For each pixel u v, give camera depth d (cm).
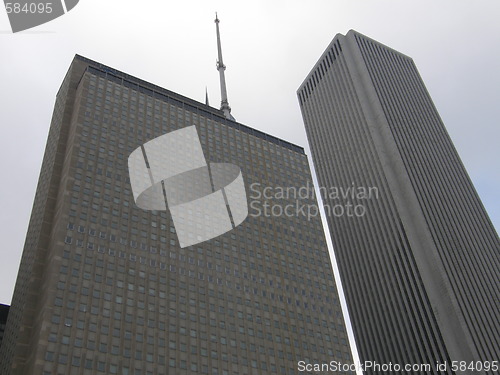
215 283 11794
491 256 15062
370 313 15838
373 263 16162
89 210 11188
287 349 11562
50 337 8956
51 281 9694
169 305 10700
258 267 12888
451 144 18550
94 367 9006
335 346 12356
